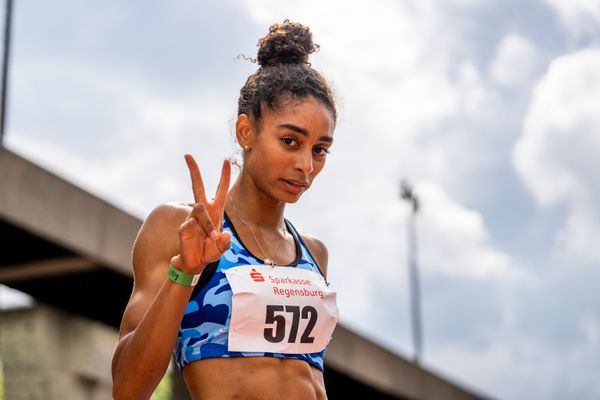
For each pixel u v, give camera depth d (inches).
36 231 491.2
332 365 671.1
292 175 153.3
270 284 151.6
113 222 540.7
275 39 161.8
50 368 624.7
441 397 832.3
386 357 744.3
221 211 136.3
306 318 152.4
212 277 150.5
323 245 178.2
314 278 158.2
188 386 151.3
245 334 148.3
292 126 152.3
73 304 581.3
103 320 598.5
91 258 525.3
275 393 148.0
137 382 138.1
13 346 629.6
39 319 627.8
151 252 151.9
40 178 496.7
